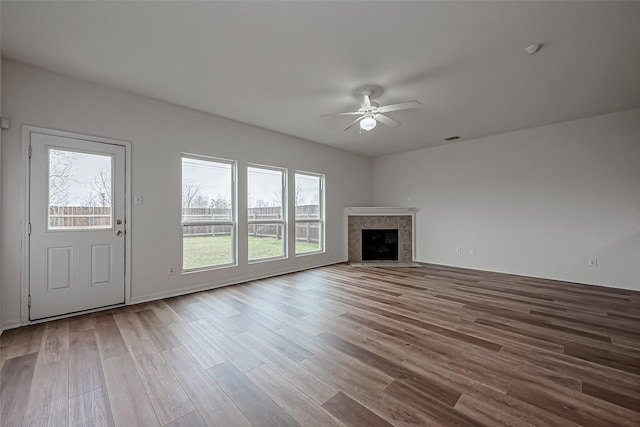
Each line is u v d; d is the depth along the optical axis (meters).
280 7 2.02
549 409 1.59
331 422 1.50
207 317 2.97
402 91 3.38
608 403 1.64
